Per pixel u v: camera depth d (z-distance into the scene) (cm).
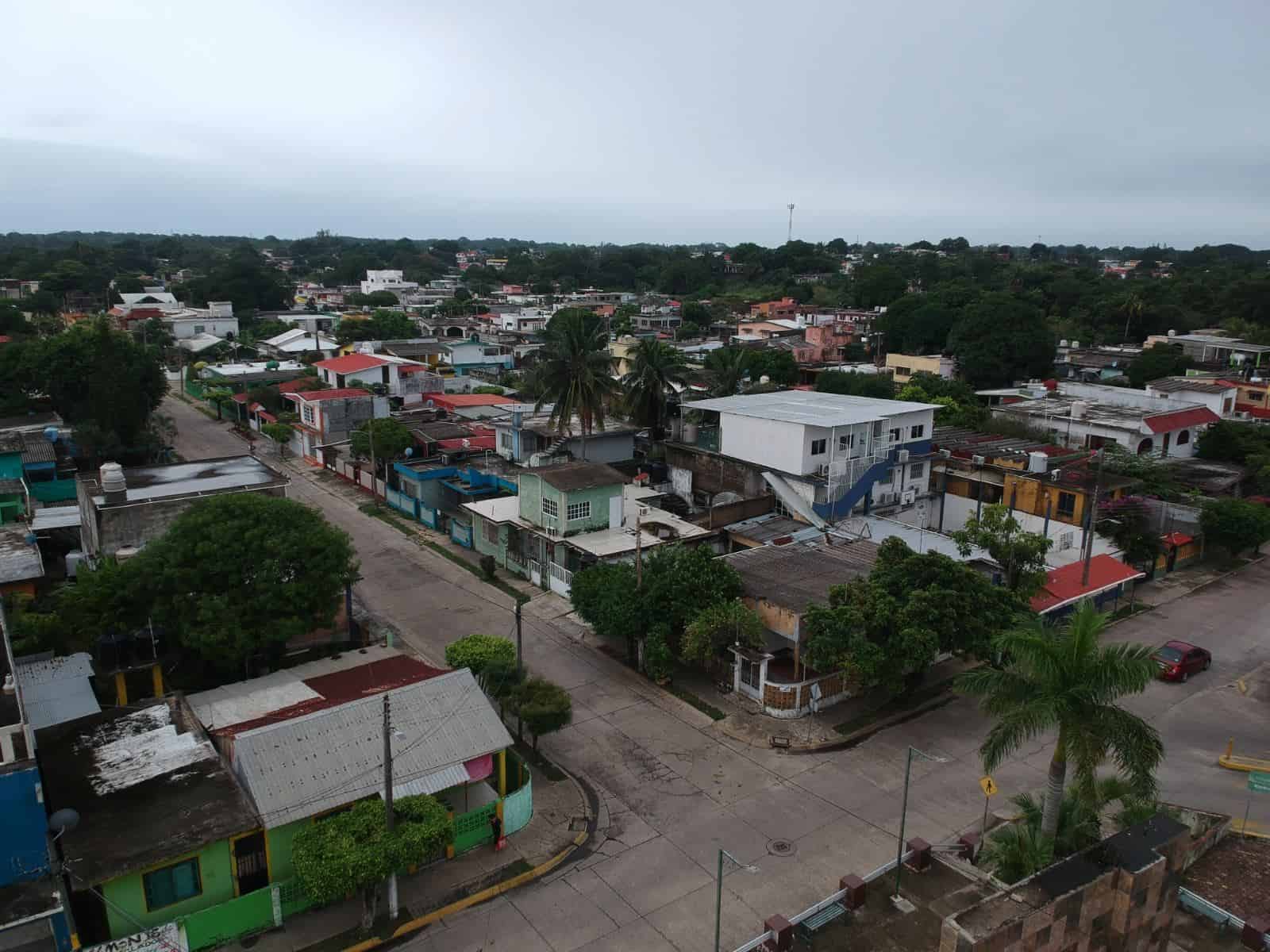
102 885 1862
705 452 5069
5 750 1844
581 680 3281
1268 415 7225
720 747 2839
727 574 3234
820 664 2873
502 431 5900
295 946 1967
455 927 2044
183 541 2909
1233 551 4688
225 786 2147
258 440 7150
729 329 13125
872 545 3919
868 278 15375
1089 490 4375
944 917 2028
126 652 2923
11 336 9500
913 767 2744
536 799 2539
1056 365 9619
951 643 2969
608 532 4106
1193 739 2972
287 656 3322
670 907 2117
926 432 4991
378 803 2086
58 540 4247
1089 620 2020
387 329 11894
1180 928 2062
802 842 2367
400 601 3981
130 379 5969
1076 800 2209
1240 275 16075
